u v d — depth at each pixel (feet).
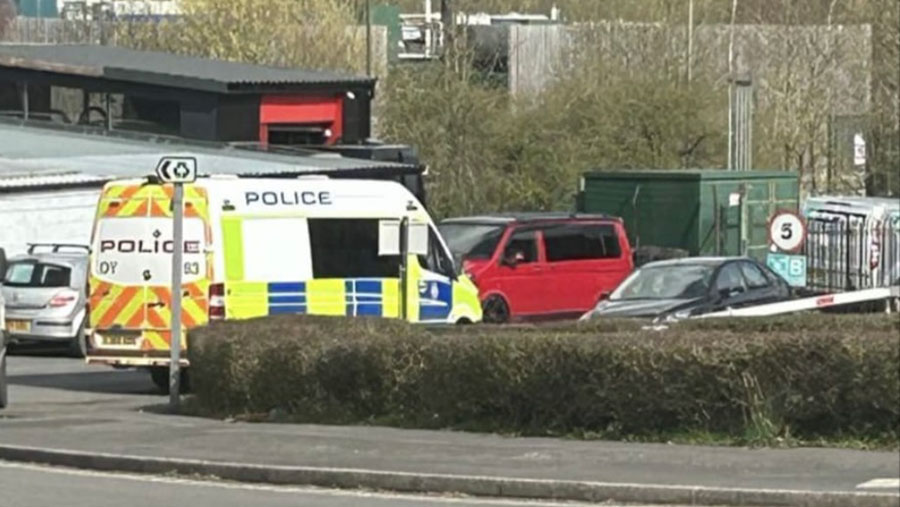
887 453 90.53
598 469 87.56
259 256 144.25
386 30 374.84
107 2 444.55
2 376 126.41
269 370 115.14
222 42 364.79
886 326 100.48
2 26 422.82
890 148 343.67
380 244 144.25
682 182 249.96
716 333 98.63
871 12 350.64
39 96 302.66
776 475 84.23
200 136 290.35
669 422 97.76
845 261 239.71
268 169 243.81
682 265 156.15
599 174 258.37
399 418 108.68
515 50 369.50
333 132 307.17
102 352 142.72
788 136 346.95
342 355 111.55
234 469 92.17
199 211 141.69
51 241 230.27
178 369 124.67
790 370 94.43
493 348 103.30
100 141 274.57
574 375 100.07
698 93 327.88
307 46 362.33
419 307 156.04
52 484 90.58
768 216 255.29
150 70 294.87
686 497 80.33
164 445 101.24
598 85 329.11
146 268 141.59
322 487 89.15
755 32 352.69
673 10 350.64
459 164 327.06
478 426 104.37
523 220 200.03
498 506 81.51
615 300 153.28
